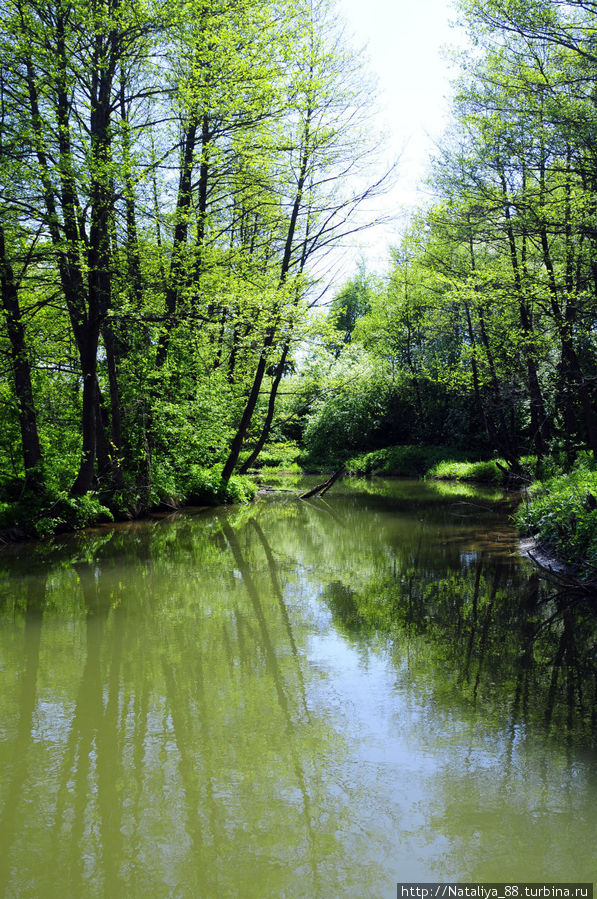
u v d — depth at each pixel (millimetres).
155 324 15180
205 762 4441
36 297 15102
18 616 7789
